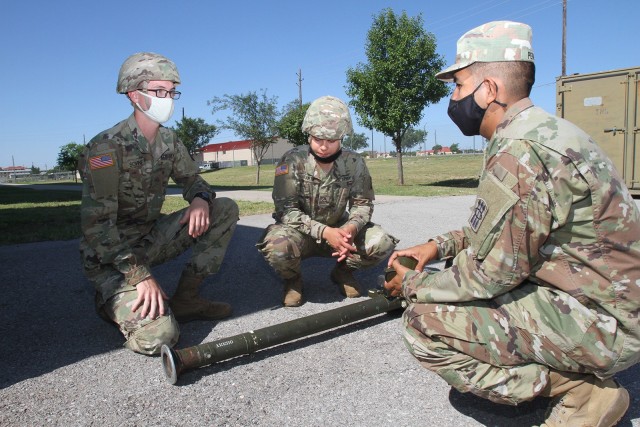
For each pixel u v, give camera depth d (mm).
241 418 2232
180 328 3314
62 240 6719
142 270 2885
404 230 6812
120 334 3273
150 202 3248
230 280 4484
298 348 2969
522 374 1893
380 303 3254
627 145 10086
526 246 1771
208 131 58500
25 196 18109
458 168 31609
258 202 10953
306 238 3609
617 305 1742
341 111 3385
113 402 2387
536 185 1731
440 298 1998
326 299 3859
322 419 2215
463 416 2230
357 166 3684
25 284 4504
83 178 2906
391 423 2178
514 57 1889
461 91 1999
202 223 3234
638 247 1729
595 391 1930
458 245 2502
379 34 17297
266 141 25797
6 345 3109
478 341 1916
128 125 3070
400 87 17562
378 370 2670
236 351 2678
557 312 1808
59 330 3365
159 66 2918
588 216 1723
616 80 10102
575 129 1775
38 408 2346
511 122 1867
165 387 2529
